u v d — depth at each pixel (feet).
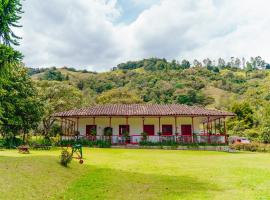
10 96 93.15
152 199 33.01
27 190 33.76
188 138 108.88
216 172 52.19
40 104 108.27
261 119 160.86
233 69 510.17
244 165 61.87
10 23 44.27
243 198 33.01
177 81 333.83
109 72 399.65
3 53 42.24
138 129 122.93
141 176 47.70
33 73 436.35
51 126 158.81
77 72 464.65
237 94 308.60
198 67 426.51
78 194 35.06
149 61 486.79
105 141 110.42
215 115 110.42
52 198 32.83
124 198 33.42
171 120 123.34
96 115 112.06
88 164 59.36
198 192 36.42
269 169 55.77
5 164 42.63
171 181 43.68
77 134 114.52
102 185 40.09
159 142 108.58
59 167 48.37
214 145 106.42
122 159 70.38
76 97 153.48
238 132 161.79
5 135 104.42
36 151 85.76
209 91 325.62
